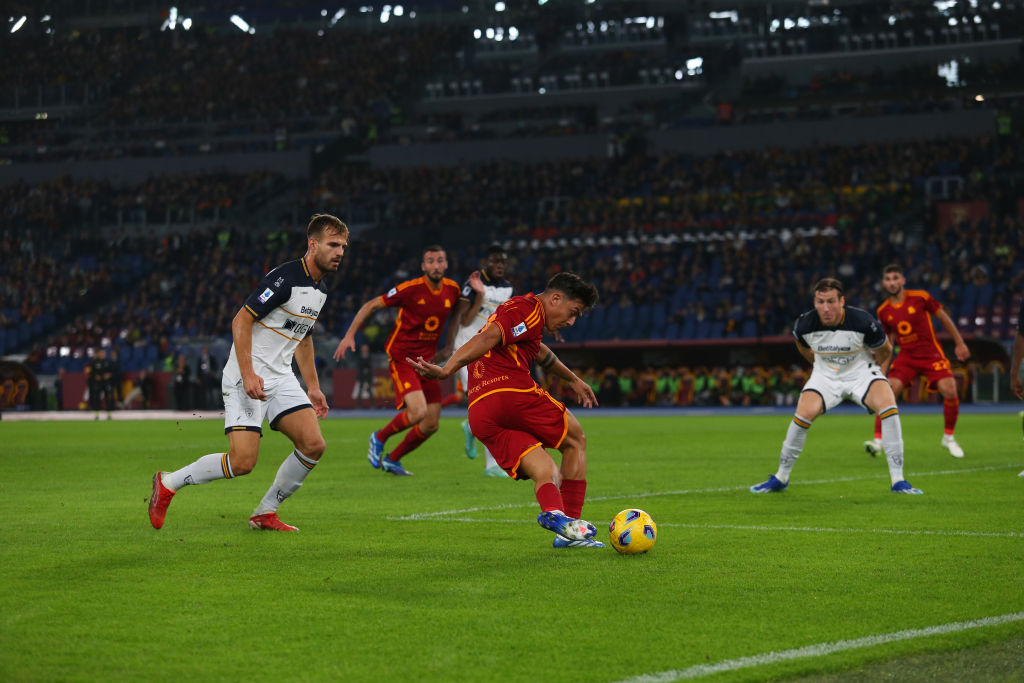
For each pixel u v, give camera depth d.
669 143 56.59
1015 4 59.41
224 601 5.74
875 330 10.84
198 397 42.25
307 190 58.50
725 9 65.06
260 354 8.17
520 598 5.80
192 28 72.06
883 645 4.81
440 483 12.30
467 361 6.98
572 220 51.00
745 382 38.97
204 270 50.88
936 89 56.88
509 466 7.23
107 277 51.31
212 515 9.34
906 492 10.78
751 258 44.62
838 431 22.94
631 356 40.97
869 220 46.53
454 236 51.97
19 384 41.50
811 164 52.25
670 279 44.03
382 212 54.56
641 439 20.48
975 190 48.16
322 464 15.19
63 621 5.30
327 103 65.44
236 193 57.41
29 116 67.56
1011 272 40.19
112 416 37.06
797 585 6.14
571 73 63.94
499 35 68.56
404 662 4.55
